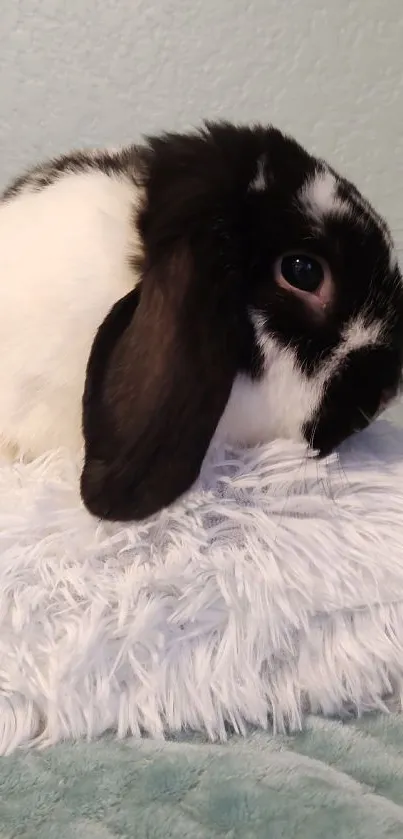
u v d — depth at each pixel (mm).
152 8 390
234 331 215
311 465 225
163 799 164
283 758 179
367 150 404
